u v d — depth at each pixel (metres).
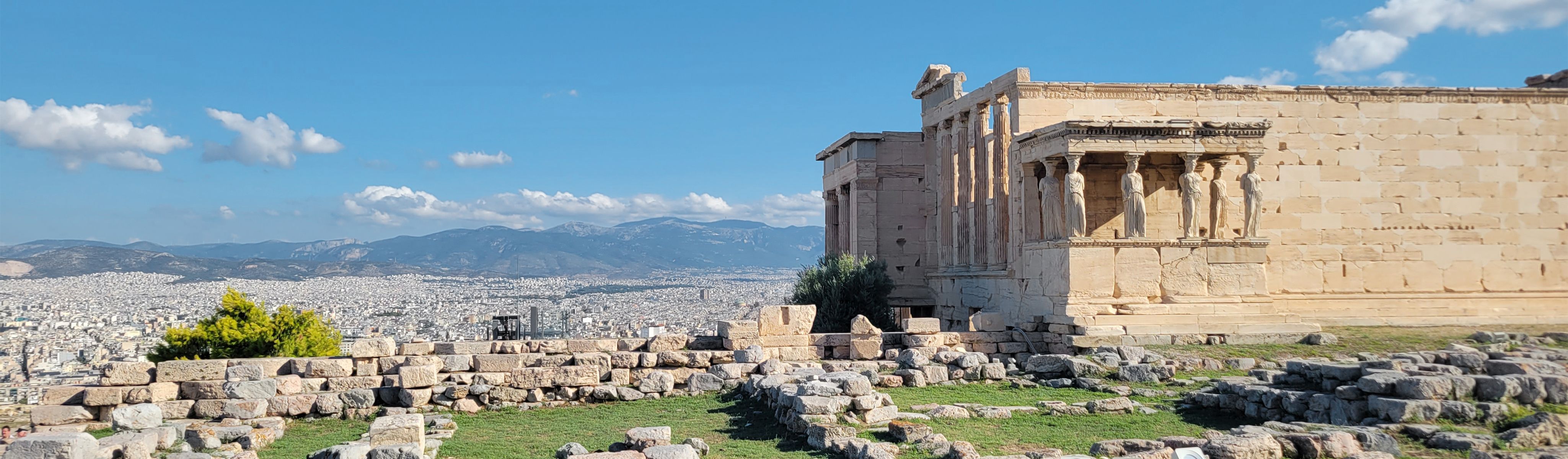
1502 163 38.97
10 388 40.12
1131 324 31.36
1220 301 32.41
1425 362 22.59
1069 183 32.31
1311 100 38.34
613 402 26.55
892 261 47.94
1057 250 32.69
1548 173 39.16
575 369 26.64
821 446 18.55
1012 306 36.81
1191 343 30.77
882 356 29.78
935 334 30.33
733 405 24.78
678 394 27.02
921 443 17.80
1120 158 34.97
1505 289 38.59
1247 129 33.06
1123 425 20.11
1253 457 15.51
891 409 20.94
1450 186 38.69
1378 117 38.59
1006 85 38.16
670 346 29.36
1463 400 18.31
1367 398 18.95
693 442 18.47
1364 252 38.12
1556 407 18.12
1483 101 39.12
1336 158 38.25
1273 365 27.23
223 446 20.58
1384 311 37.81
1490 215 38.81
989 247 40.72
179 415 24.42
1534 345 28.55
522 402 26.22
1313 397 19.72
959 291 43.09
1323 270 37.88
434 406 25.67
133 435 18.52
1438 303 38.12
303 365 25.95
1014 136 37.38
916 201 48.41
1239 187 37.19
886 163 48.34
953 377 27.25
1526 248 38.84
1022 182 36.22
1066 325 31.42
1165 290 32.34
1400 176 38.50
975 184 41.41
